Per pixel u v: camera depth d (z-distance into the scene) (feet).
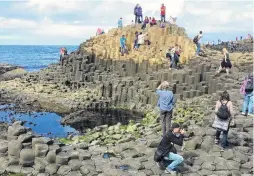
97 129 75.66
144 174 39.47
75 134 79.30
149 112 101.35
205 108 82.69
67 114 103.60
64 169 41.91
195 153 45.11
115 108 114.52
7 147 45.52
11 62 402.52
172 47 127.85
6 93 129.39
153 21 159.02
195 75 106.42
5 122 90.94
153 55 134.51
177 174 39.45
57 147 44.60
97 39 163.53
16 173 42.78
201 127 54.29
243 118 59.57
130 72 132.16
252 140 50.39
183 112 86.22
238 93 81.92
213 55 139.13
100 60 144.46
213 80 103.55
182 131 38.83
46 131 82.84
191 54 129.29
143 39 144.36
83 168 41.39
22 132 46.14
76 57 147.54
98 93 123.95
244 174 39.83
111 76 132.98
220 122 45.68
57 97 121.29
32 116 99.50
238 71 114.73
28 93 127.34
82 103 114.01
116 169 40.73
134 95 116.67
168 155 39.19
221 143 46.57
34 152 44.01
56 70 154.81
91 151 47.65
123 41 142.20
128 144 48.96
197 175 39.42
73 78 143.33
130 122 86.99
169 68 117.50
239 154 44.27
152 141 47.42
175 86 106.73
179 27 158.40
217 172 40.24
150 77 115.14
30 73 164.86
